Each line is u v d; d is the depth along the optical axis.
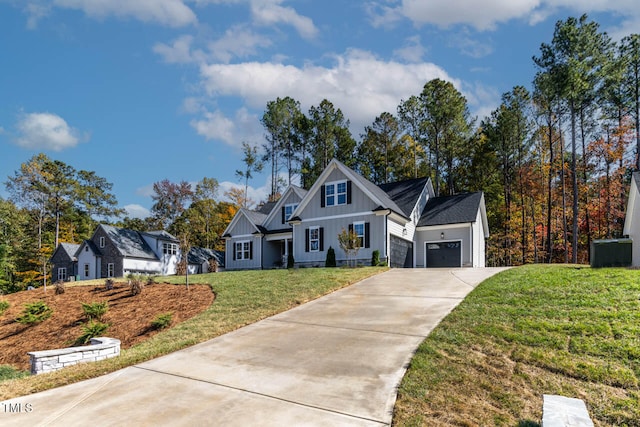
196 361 7.42
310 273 17.38
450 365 6.36
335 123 46.44
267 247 31.00
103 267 36.75
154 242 39.31
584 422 3.85
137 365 7.38
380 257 22.36
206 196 57.84
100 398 5.80
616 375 5.77
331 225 24.41
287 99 48.41
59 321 14.95
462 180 42.81
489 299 10.15
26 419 5.11
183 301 14.55
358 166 46.69
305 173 47.31
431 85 37.28
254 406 5.32
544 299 9.51
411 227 25.45
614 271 12.19
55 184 49.53
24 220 43.94
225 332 9.52
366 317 9.88
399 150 44.94
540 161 37.06
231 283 16.45
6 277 39.16
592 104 28.89
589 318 7.89
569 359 6.33
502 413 4.93
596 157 32.78
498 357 6.58
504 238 38.00
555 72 27.27
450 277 14.98
